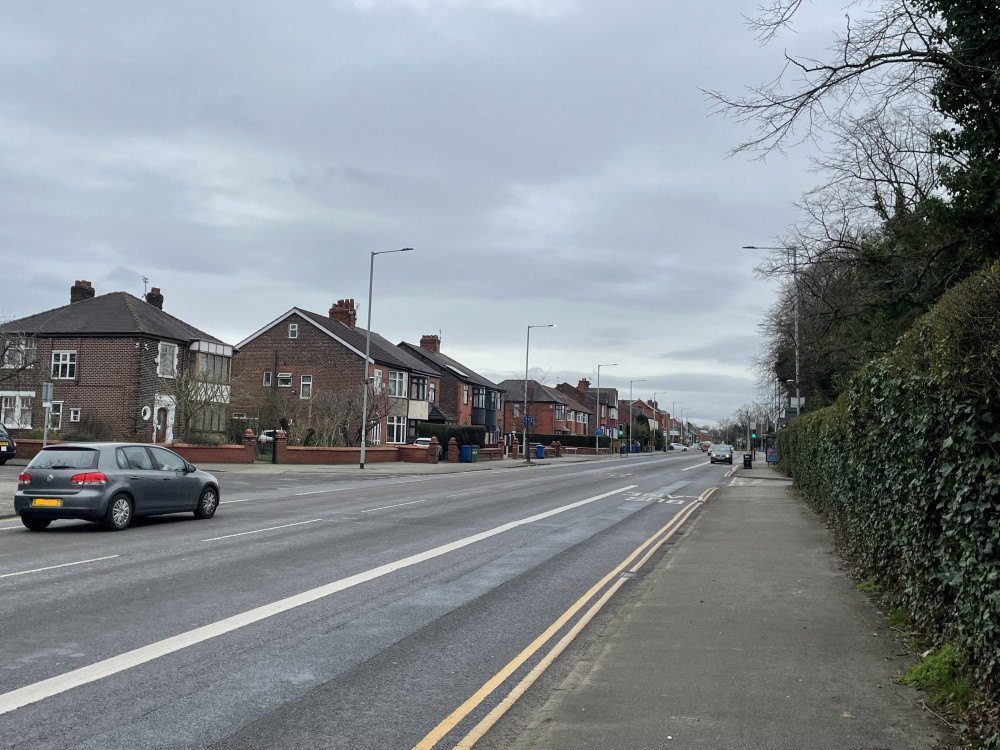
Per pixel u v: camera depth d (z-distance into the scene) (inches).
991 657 179.6
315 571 398.6
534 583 385.4
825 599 334.3
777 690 214.7
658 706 202.5
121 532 534.9
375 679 232.1
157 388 1571.1
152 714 200.1
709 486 1166.3
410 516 658.2
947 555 217.3
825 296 821.9
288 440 1663.4
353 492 914.7
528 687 225.0
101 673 231.1
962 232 530.0
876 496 340.2
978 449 191.5
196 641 266.8
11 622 285.7
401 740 186.1
